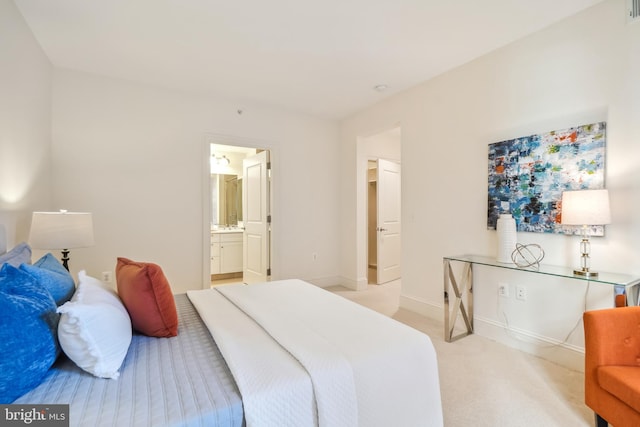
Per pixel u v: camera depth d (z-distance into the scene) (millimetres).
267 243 4145
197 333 1460
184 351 1268
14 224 2104
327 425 1033
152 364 1153
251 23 2240
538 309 2334
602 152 1995
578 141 2102
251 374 1058
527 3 2014
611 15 1959
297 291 2139
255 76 3100
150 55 2693
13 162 2070
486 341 2600
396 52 2641
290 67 2914
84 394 952
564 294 2191
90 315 1037
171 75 3078
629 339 1483
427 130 3188
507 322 2531
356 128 4277
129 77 3117
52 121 2852
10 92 1999
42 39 2439
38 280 1214
